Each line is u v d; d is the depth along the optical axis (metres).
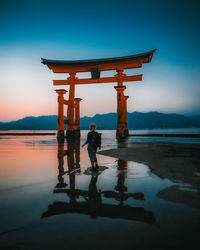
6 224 1.95
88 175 4.25
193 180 3.67
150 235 1.71
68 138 23.45
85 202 2.59
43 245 1.57
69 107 24.14
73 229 1.84
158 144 12.65
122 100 23.14
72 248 1.52
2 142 17.67
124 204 2.49
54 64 23.50
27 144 14.72
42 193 3.01
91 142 4.86
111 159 6.60
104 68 23.92
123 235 1.72
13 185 3.48
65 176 4.18
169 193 2.90
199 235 1.69
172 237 1.67
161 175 4.12
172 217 2.07
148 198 2.69
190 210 2.25
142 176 4.07
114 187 3.29
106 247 1.52
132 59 22.20
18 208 2.39
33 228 1.87
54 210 2.33
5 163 6.00
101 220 2.04
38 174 4.40
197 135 23.05
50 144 14.61
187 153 7.86
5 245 1.57
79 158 7.08
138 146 11.33
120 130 22.67
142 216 2.11
